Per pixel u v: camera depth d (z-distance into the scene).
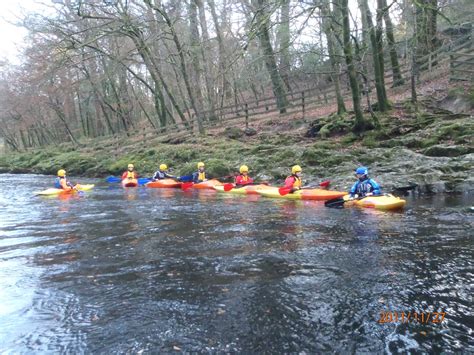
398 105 17.39
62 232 7.66
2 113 40.06
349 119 16.81
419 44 19.22
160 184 15.95
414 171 11.52
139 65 33.38
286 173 14.14
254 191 12.62
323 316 3.74
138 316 3.85
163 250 6.03
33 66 26.58
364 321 3.62
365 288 4.32
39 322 3.79
